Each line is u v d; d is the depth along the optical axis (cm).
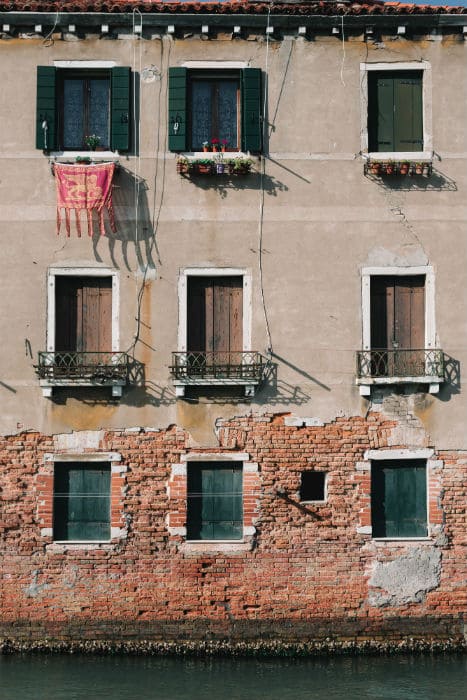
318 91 1581
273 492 1538
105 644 1508
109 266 1554
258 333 1553
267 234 1563
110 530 1532
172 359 1547
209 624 1522
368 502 1538
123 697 1312
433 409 1552
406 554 1536
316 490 1559
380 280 1577
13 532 1527
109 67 1571
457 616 1532
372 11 1570
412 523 1552
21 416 1534
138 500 1533
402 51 1589
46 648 1502
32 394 1538
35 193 1555
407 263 1564
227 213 1565
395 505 1553
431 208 1573
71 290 1562
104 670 1431
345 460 1543
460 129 1582
